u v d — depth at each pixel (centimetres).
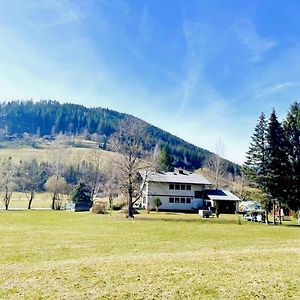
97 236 3086
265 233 3778
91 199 9381
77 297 1055
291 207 5759
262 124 5822
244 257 1652
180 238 3050
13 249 2244
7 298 1044
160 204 7350
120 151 6028
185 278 1238
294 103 6056
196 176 8406
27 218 5256
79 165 13088
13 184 8819
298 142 5831
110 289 1121
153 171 6606
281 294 1105
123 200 8856
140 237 3061
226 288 1144
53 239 2822
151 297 1061
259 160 5769
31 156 17038
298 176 5666
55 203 9150
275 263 1512
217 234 3497
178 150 19275
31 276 1261
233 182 12962
